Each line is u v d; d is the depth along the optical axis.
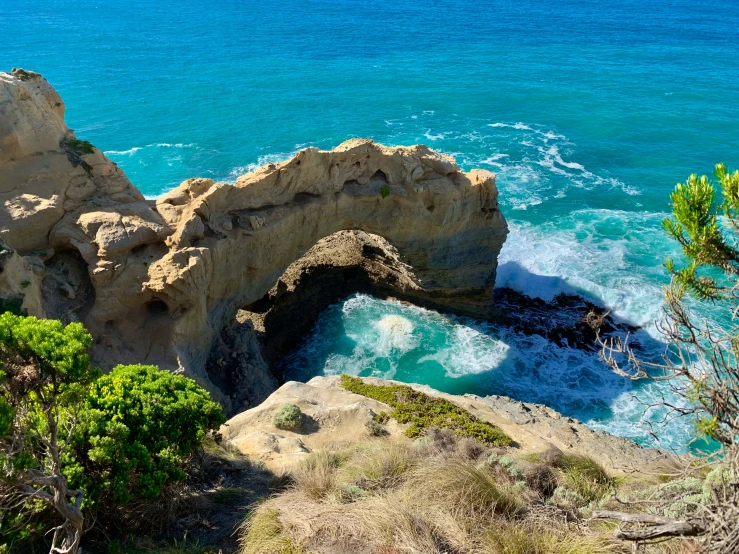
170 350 27.20
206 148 63.06
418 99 79.25
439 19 131.62
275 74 87.88
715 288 8.79
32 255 25.92
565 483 16.75
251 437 21.09
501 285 43.81
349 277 41.84
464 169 59.97
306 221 33.06
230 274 30.44
